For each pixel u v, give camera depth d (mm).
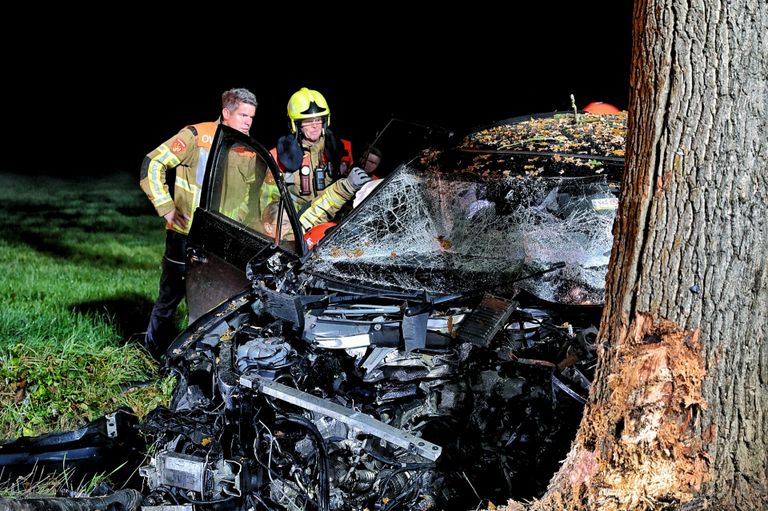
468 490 3578
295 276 4227
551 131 5086
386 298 4168
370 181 5441
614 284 3029
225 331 4184
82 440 4391
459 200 4645
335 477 3598
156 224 12523
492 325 3896
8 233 11055
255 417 3629
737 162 2686
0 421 4887
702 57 2666
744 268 2748
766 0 2584
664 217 2820
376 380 3803
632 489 2957
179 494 3627
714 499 2930
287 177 5637
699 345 2844
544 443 3588
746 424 2865
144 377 5613
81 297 7332
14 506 3146
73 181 16641
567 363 3711
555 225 4484
